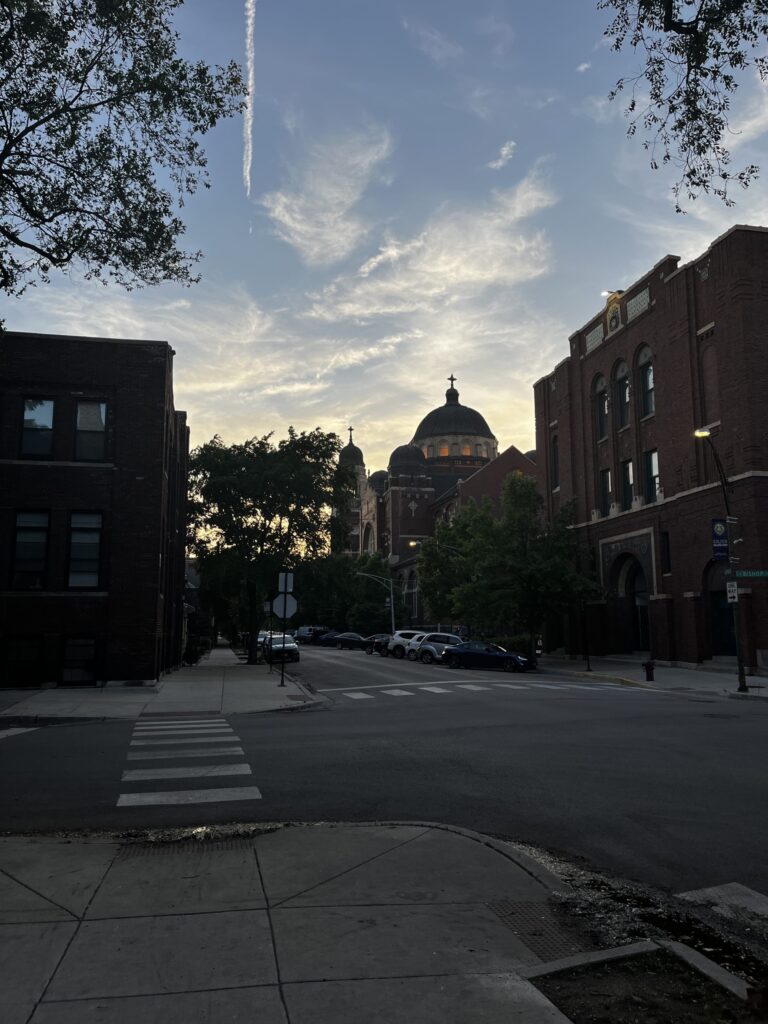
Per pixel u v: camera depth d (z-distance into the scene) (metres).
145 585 23.69
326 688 26.25
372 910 5.03
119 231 13.43
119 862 6.00
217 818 7.65
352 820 7.63
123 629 23.42
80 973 4.08
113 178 13.12
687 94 8.35
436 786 9.11
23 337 23.72
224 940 4.52
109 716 16.91
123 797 8.50
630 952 4.42
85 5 12.00
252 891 5.36
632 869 6.25
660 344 37.09
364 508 108.88
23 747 12.09
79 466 23.75
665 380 36.66
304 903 5.14
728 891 5.75
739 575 24.91
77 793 8.70
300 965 4.20
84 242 13.33
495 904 5.20
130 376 24.33
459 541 54.62
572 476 46.38
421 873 5.78
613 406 41.91
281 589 24.97
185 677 29.33
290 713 18.05
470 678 30.33
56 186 12.96
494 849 6.36
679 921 5.19
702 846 6.82
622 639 41.28
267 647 45.09
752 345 31.19
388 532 95.25
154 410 24.36
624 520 40.41
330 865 5.94
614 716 16.38
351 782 9.32
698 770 10.03
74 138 12.71
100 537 23.77
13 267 13.38
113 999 3.80
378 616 81.00
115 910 4.98
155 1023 3.58
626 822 7.56
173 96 12.70
